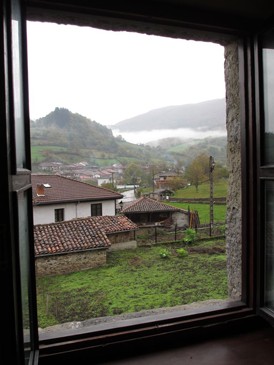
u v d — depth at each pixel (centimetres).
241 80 151
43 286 909
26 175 91
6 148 62
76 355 116
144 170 4691
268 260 141
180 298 787
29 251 102
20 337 70
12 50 72
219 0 127
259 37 138
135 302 766
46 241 1055
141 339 125
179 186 3447
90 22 127
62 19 123
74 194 1549
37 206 1412
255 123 143
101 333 123
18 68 88
